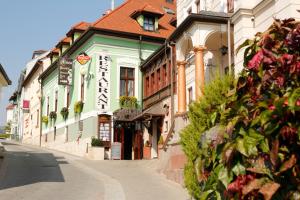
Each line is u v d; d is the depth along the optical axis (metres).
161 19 32.47
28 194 12.00
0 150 23.55
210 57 19.28
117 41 28.39
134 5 32.47
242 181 2.75
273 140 2.69
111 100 27.52
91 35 28.09
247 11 12.72
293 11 10.54
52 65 36.50
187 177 6.51
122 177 16.34
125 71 28.58
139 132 27.20
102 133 26.75
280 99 2.70
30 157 24.78
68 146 31.14
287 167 2.61
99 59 27.55
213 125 3.38
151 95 26.84
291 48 3.04
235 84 3.32
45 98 41.75
